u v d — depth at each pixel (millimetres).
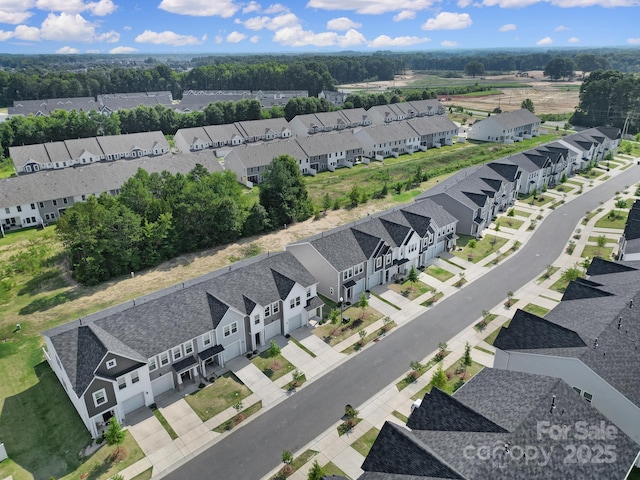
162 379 43438
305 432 39094
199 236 76125
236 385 44781
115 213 66062
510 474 25516
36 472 36031
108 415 40188
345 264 58062
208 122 171750
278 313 51656
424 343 50625
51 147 123938
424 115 186625
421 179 111438
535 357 38312
